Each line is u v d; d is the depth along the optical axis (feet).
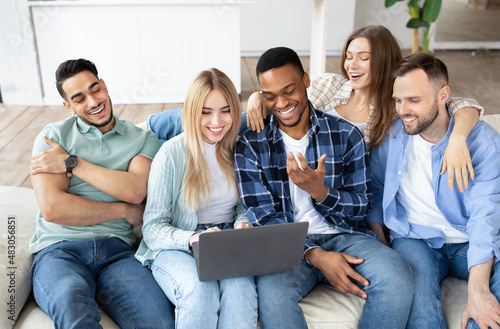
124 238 5.08
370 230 5.37
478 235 4.59
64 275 4.33
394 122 5.37
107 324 4.44
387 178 5.27
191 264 4.47
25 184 8.71
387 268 4.55
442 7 18.71
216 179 5.11
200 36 13.33
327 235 5.20
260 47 18.97
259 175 5.09
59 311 4.08
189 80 13.74
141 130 5.39
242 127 5.75
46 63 13.20
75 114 5.16
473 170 4.61
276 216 5.00
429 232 5.09
